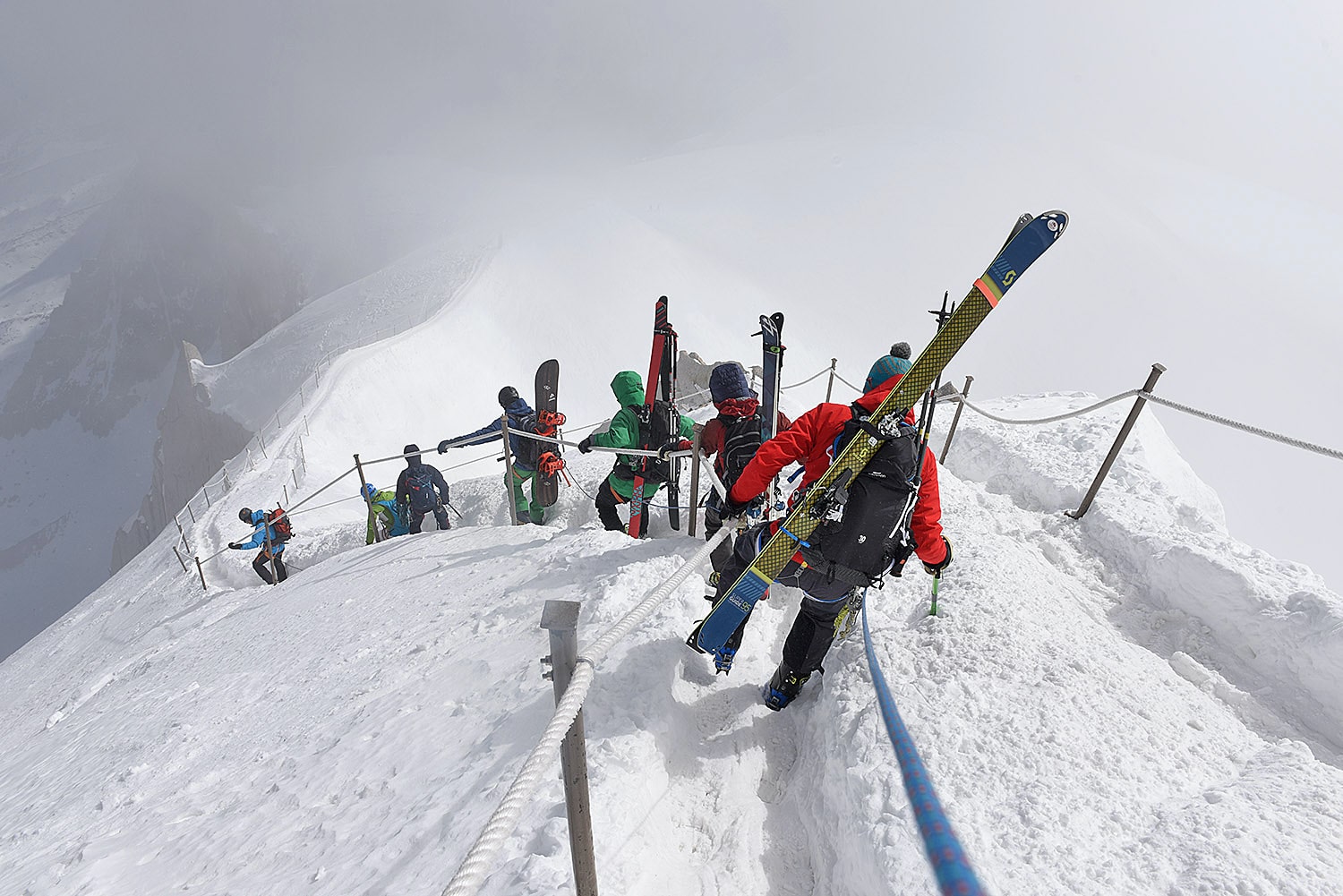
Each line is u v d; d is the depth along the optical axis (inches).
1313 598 122.8
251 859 109.9
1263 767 96.7
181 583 467.5
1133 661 120.3
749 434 157.5
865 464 105.9
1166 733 101.6
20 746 280.5
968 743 97.0
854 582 107.3
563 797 92.2
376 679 156.3
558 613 61.8
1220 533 177.9
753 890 90.1
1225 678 127.0
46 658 468.1
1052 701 104.2
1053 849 81.4
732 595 115.1
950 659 114.2
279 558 387.2
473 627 162.4
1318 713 116.7
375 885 89.5
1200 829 82.7
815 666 116.6
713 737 116.1
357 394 1096.8
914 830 81.6
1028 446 232.8
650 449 207.9
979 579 138.1
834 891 86.8
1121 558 167.2
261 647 228.8
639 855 87.0
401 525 341.1
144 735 193.5
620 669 119.8
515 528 244.7
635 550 174.6
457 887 44.5
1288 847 79.7
